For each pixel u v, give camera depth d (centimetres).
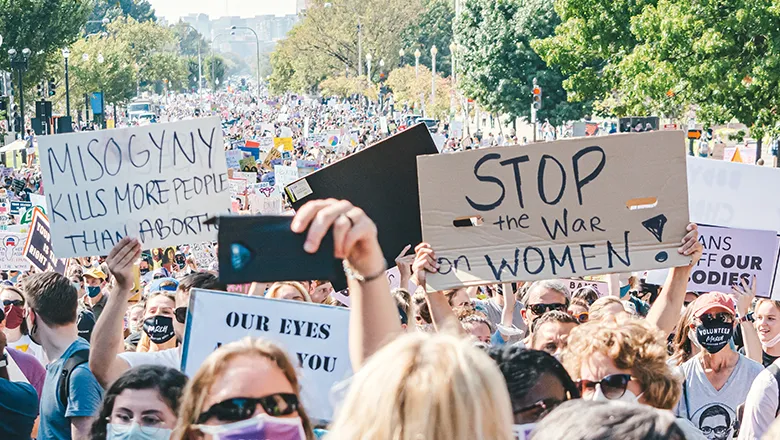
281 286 578
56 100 7331
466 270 453
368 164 555
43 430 515
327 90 9762
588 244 458
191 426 285
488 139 6056
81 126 7825
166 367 382
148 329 643
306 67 10394
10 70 5034
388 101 9825
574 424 227
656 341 399
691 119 3716
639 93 2816
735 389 561
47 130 3294
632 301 812
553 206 457
